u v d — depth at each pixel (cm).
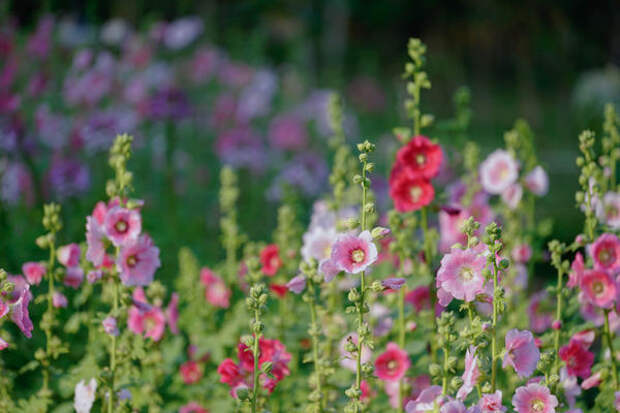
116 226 268
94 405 289
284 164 732
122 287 276
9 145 508
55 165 514
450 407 211
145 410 319
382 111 1359
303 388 311
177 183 657
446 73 1545
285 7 1327
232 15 1025
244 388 229
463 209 387
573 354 265
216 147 690
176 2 929
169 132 637
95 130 573
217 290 365
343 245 227
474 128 1359
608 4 1102
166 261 466
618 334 294
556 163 1005
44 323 291
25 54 590
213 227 611
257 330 226
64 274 293
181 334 380
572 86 1356
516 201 370
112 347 268
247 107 716
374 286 228
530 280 377
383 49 1714
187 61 767
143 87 642
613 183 314
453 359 228
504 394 279
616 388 268
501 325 327
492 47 1677
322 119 766
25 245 416
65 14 721
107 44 688
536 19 1254
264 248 361
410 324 311
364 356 304
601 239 262
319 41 1405
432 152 296
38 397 299
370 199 302
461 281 222
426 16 1638
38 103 596
